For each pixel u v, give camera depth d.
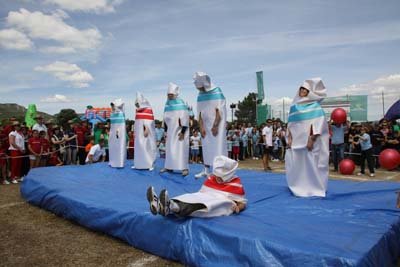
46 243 4.97
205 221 4.06
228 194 4.62
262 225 3.95
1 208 7.13
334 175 12.01
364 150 12.04
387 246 3.61
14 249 4.75
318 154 5.78
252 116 38.72
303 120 5.82
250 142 19.20
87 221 5.33
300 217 4.37
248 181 7.13
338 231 3.71
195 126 16.55
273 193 5.98
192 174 8.10
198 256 3.81
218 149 7.38
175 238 4.11
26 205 7.36
